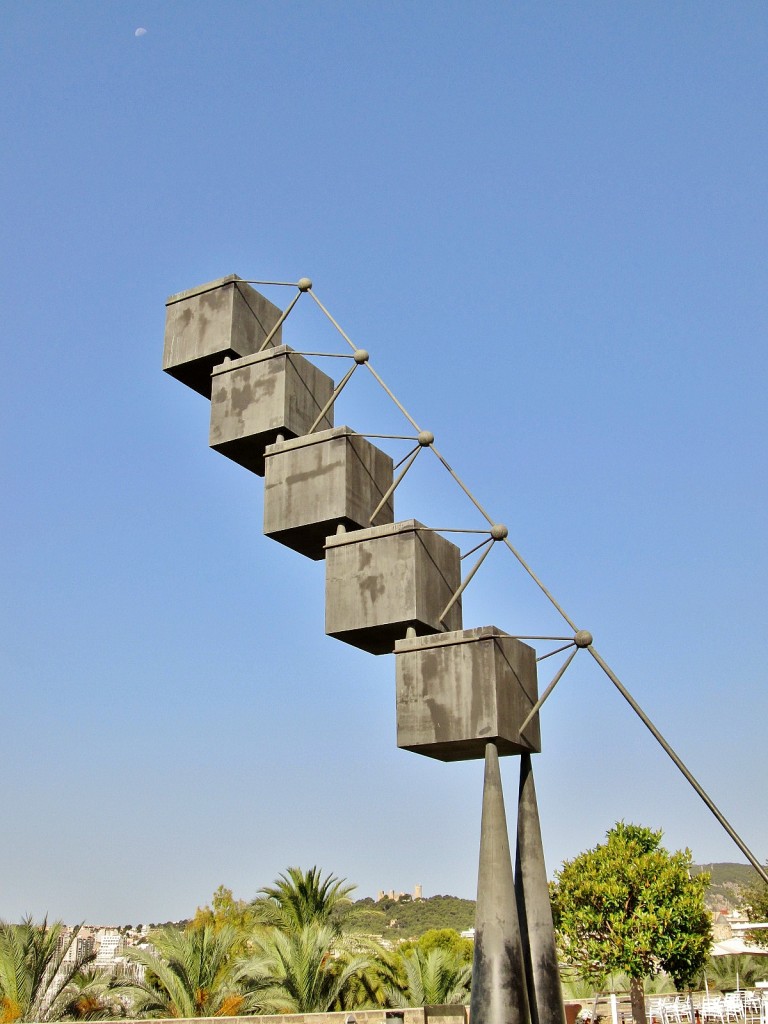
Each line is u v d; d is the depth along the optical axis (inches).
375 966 1148.5
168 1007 999.6
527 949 426.6
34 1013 996.6
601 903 978.1
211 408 551.8
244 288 571.8
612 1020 954.7
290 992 1056.2
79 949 1069.1
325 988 1088.2
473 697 443.2
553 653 464.4
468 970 1176.2
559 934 997.2
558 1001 418.3
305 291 572.4
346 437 508.4
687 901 957.2
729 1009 1072.2
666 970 963.3
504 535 487.5
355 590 485.4
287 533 520.1
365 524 511.5
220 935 1074.1
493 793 427.8
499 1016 389.7
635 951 943.7
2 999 973.2
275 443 532.4
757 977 1378.0
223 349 551.8
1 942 1018.7
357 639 499.5
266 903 1240.2
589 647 453.1
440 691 451.8
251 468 581.0
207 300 569.9
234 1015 974.4
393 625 474.0
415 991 1150.3
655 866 979.3
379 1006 1135.0
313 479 510.6
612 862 992.2
